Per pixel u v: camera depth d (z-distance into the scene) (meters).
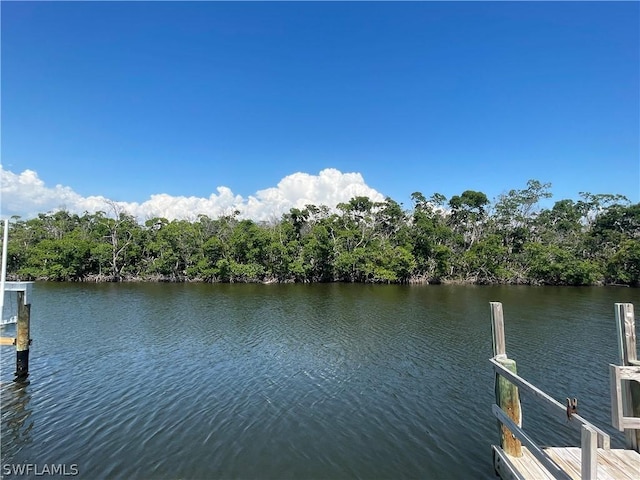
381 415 10.95
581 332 22.16
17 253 60.22
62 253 59.12
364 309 31.39
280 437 9.66
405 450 9.03
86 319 26.19
